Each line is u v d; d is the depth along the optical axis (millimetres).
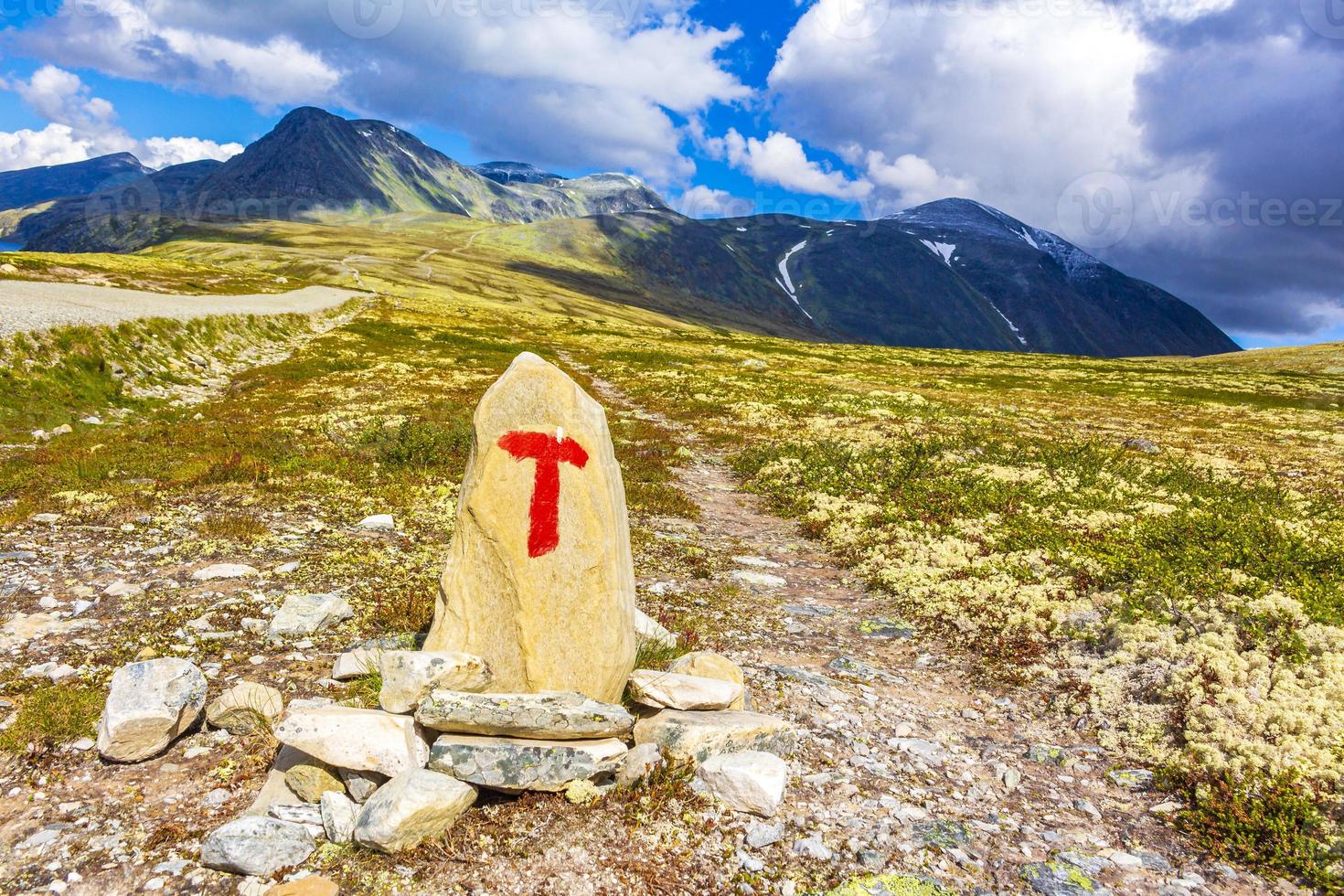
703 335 132250
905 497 18938
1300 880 5574
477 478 6770
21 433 21094
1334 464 28906
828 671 9508
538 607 6598
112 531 12281
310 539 12711
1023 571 12758
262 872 5074
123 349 31766
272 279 108250
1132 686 8609
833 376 64625
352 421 25750
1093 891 5355
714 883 5227
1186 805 6531
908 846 5797
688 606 11695
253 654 8289
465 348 64062
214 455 18797
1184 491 20984
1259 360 125688
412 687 6137
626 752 6289
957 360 115250
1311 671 7934
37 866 4973
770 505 20422
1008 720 8406
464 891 4992
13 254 72375
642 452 26812
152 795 5801
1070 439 32625
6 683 7148
